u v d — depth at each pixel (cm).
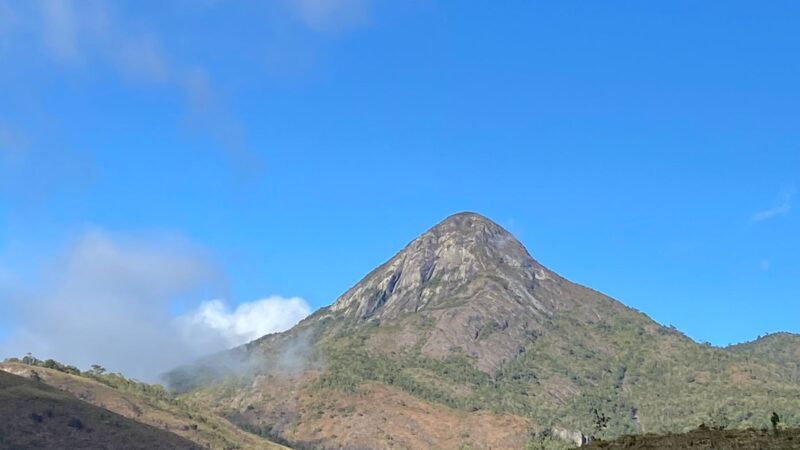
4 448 17938
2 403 19875
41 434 19175
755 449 6378
